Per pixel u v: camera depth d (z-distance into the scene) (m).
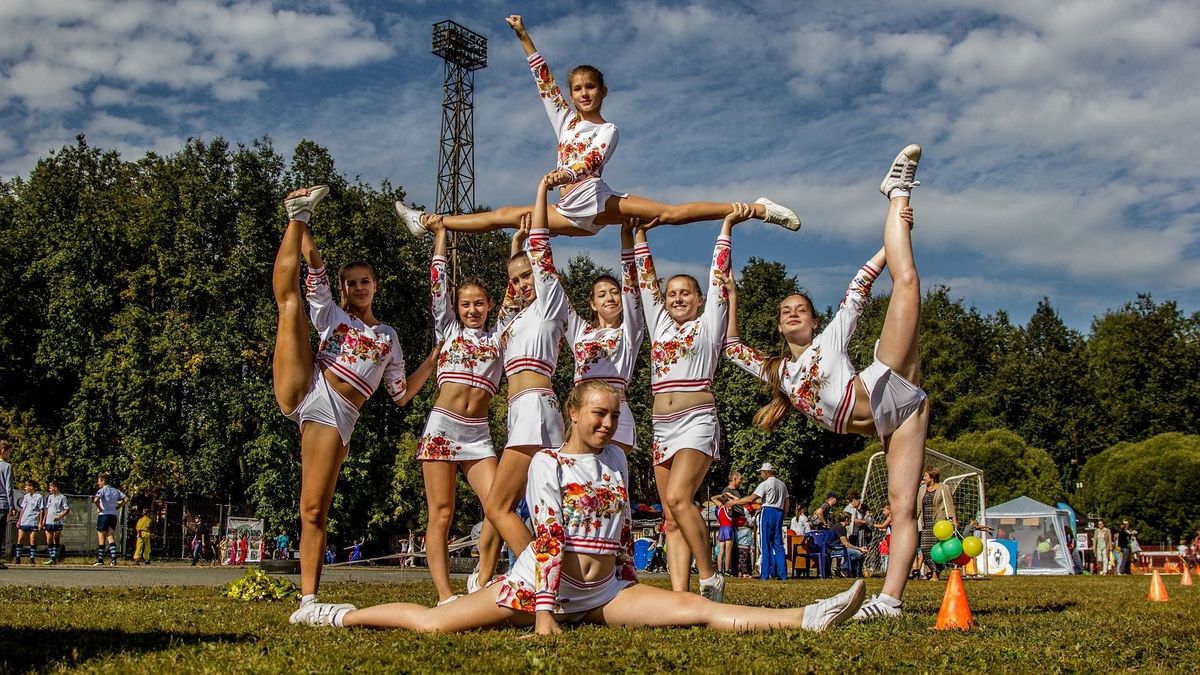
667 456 7.64
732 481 19.78
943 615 6.46
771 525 17.45
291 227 7.19
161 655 4.50
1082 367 62.38
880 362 6.77
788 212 7.99
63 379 43.16
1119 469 43.50
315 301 7.31
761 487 17.64
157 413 40.47
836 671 4.29
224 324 39.97
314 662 4.28
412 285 45.31
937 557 6.81
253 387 39.41
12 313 43.12
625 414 7.97
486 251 53.38
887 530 21.55
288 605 7.97
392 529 44.97
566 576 5.72
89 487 40.12
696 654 4.58
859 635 5.47
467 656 4.52
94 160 48.59
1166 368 59.47
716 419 7.70
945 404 54.75
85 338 41.31
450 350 7.90
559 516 5.57
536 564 5.50
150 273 41.19
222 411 40.00
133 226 41.97
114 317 39.94
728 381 50.38
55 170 46.28
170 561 36.72
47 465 39.19
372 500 42.31
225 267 42.97
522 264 7.93
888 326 6.78
